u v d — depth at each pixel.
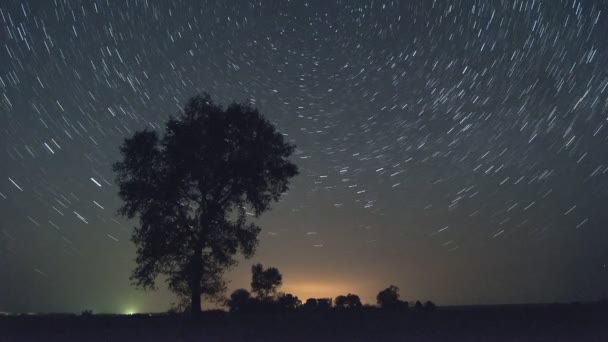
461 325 19.81
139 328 20.66
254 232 25.70
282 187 26.28
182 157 24.91
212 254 25.34
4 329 20.66
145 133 25.45
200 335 18.22
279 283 29.98
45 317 26.50
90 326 21.48
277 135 26.28
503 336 16.73
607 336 16.20
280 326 20.48
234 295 29.52
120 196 25.19
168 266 25.31
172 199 24.83
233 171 24.98
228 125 25.61
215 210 25.17
